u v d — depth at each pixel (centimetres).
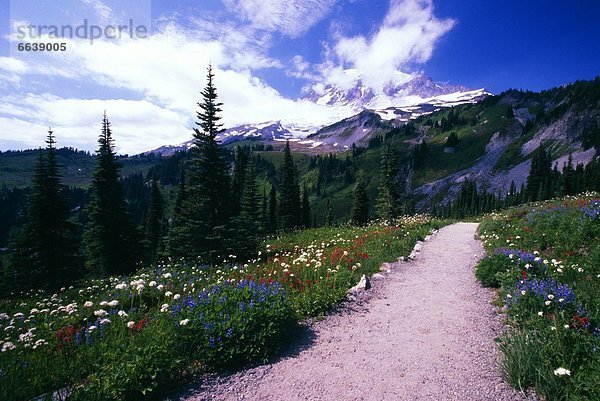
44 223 2431
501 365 548
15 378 462
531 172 8856
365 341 681
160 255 3247
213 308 636
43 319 759
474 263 1383
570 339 523
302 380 537
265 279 997
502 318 760
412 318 802
